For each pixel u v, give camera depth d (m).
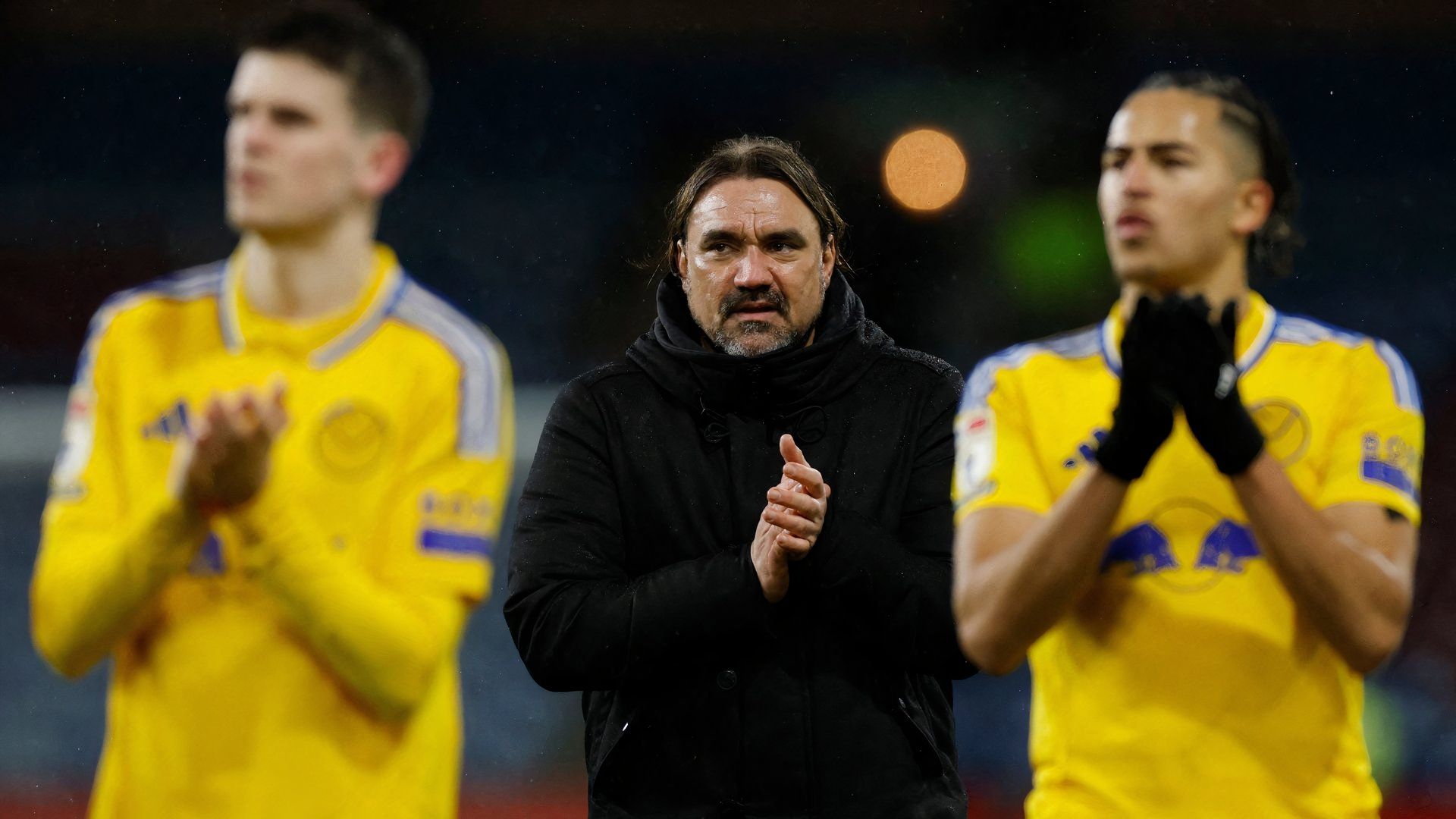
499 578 20.66
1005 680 21.08
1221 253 8.04
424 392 8.12
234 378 8.02
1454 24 27.75
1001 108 25.75
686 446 9.84
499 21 29.47
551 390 27.53
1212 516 7.93
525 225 28.80
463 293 28.61
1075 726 8.03
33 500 23.75
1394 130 28.14
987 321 23.92
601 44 29.69
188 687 7.76
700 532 9.66
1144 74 26.50
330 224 8.02
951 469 9.83
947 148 25.17
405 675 7.73
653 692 9.47
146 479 7.94
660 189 29.33
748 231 9.92
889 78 27.75
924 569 9.36
